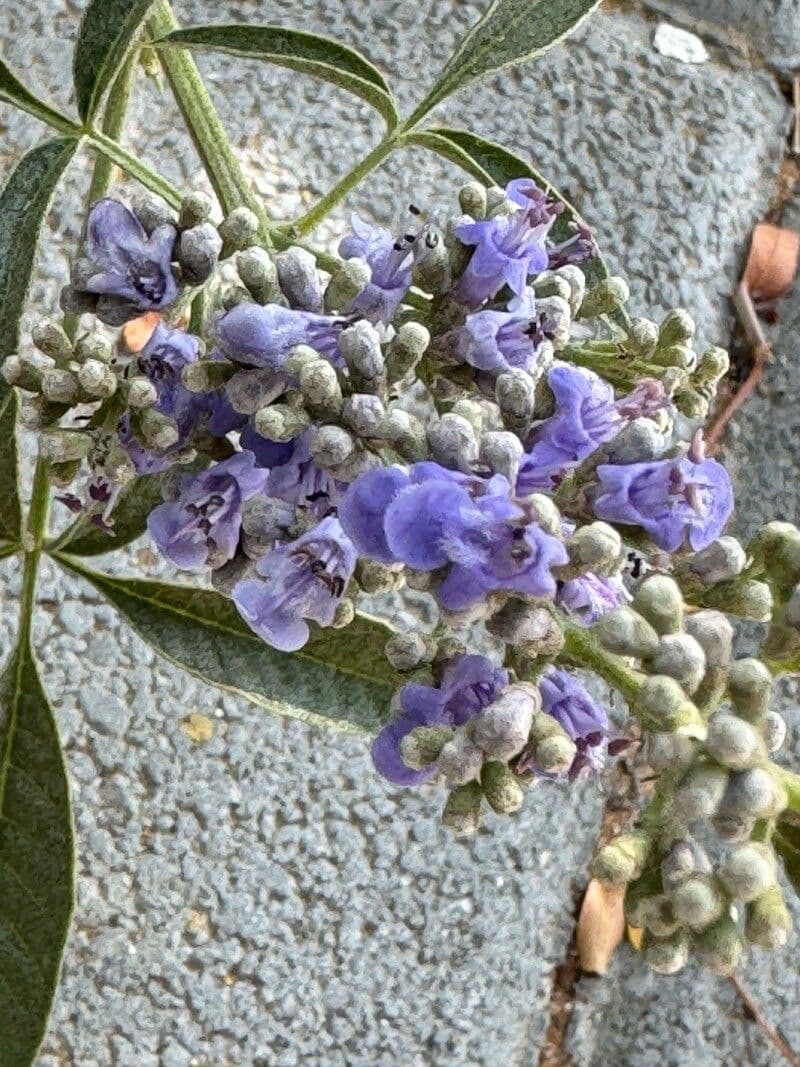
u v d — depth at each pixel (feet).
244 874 0.53
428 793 0.55
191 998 0.52
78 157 0.53
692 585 0.26
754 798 0.22
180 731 0.53
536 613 0.23
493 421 0.29
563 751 0.23
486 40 0.33
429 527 0.21
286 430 0.24
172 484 0.27
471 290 0.27
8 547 0.32
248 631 0.33
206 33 0.31
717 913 0.24
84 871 0.51
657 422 0.26
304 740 0.54
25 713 0.32
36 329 0.28
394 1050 0.53
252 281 0.26
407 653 0.25
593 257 0.32
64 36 0.53
